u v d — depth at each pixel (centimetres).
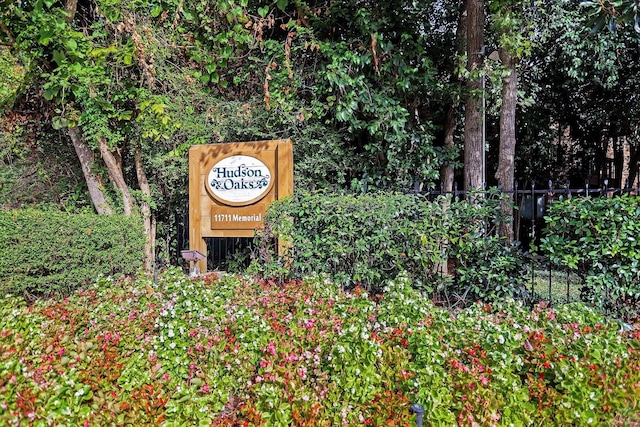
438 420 249
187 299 369
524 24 771
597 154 1318
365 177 757
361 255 520
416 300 372
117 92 684
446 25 912
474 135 737
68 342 309
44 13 589
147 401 247
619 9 417
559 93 1177
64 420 220
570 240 458
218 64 754
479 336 303
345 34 782
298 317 351
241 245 798
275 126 743
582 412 250
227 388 300
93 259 604
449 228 507
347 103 712
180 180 779
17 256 528
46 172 842
